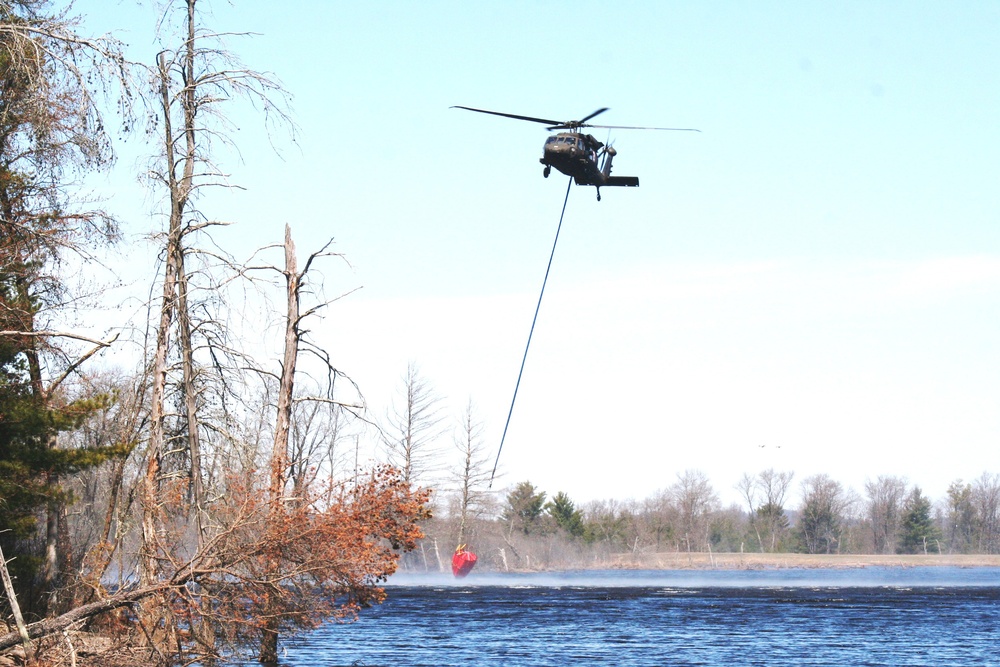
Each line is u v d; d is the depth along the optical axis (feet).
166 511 257.34
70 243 246.47
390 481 242.58
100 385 296.30
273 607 239.71
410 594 634.02
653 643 364.38
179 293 266.77
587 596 615.57
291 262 284.61
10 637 208.44
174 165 263.70
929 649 355.15
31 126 230.07
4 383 260.62
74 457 258.98
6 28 190.70
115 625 245.86
